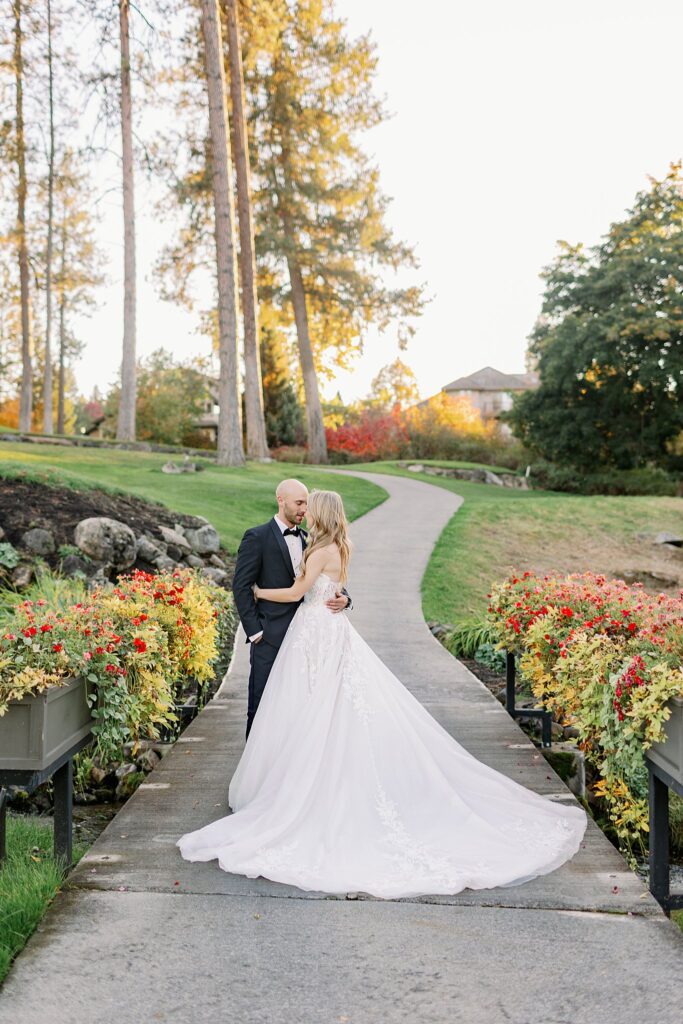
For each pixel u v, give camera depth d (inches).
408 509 951.0
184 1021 106.6
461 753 189.0
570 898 143.1
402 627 430.0
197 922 134.0
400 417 1973.4
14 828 212.4
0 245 1556.3
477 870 150.6
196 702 290.0
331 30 1301.7
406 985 115.3
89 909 138.9
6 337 2089.1
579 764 242.2
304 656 178.1
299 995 112.6
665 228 1608.0
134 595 242.8
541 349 1640.0
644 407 1620.3
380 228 1414.9
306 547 190.4
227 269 1043.3
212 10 999.6
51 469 542.0
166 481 879.1
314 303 1529.3
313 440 1595.7
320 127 1337.4
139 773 253.0
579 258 1646.2
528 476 1674.5
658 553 791.7
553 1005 110.2
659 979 116.8
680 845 230.4
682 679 147.2
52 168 1459.2
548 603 244.5
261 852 155.9
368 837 159.0
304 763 167.2
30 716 153.2
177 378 2076.8
